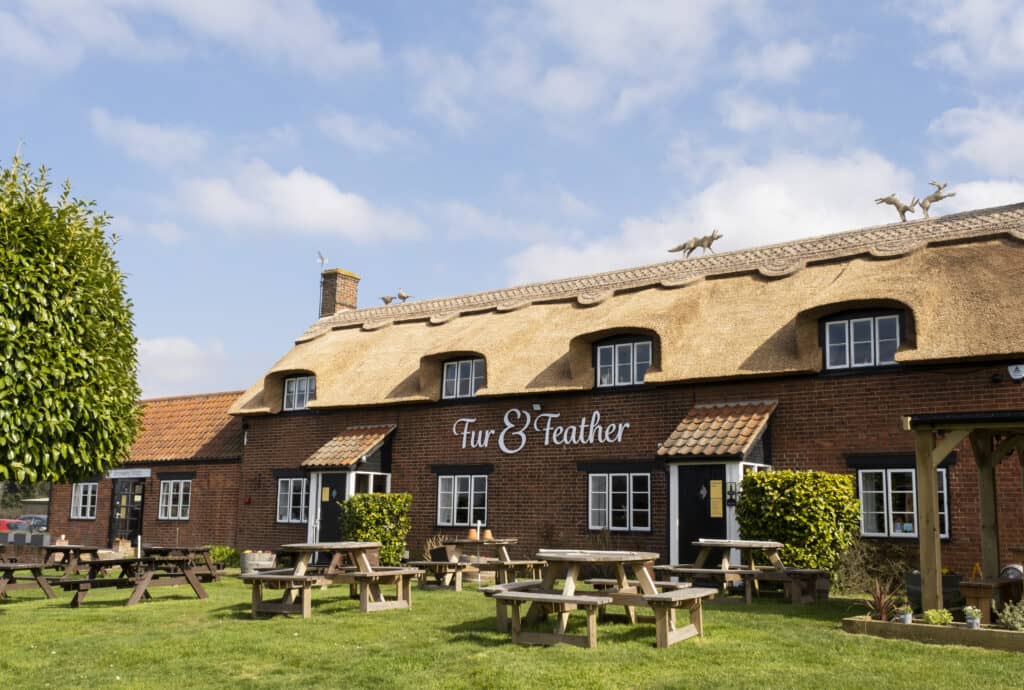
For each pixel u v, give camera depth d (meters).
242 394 28.70
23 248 13.27
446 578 16.81
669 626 10.30
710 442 17.25
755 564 15.95
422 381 22.73
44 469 13.52
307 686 8.73
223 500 26.81
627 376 20.03
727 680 8.52
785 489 15.65
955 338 15.69
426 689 8.44
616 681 8.55
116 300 15.10
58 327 13.50
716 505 17.25
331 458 22.92
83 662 10.03
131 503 29.12
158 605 14.87
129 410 15.21
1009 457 15.44
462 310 25.80
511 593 10.64
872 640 10.41
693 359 18.77
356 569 15.43
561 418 20.70
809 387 17.58
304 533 24.52
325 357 25.92
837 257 19.66
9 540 29.56
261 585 13.41
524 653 9.80
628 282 23.33
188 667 9.69
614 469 19.61
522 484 21.00
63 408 13.53
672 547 17.66
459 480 22.20
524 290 25.61
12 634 11.93
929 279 17.05
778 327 18.39
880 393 16.73
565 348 21.28
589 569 19.12
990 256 17.16
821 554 15.26
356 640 10.95
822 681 8.46
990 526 12.93
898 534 16.22
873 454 16.59
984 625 10.65
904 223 20.25
